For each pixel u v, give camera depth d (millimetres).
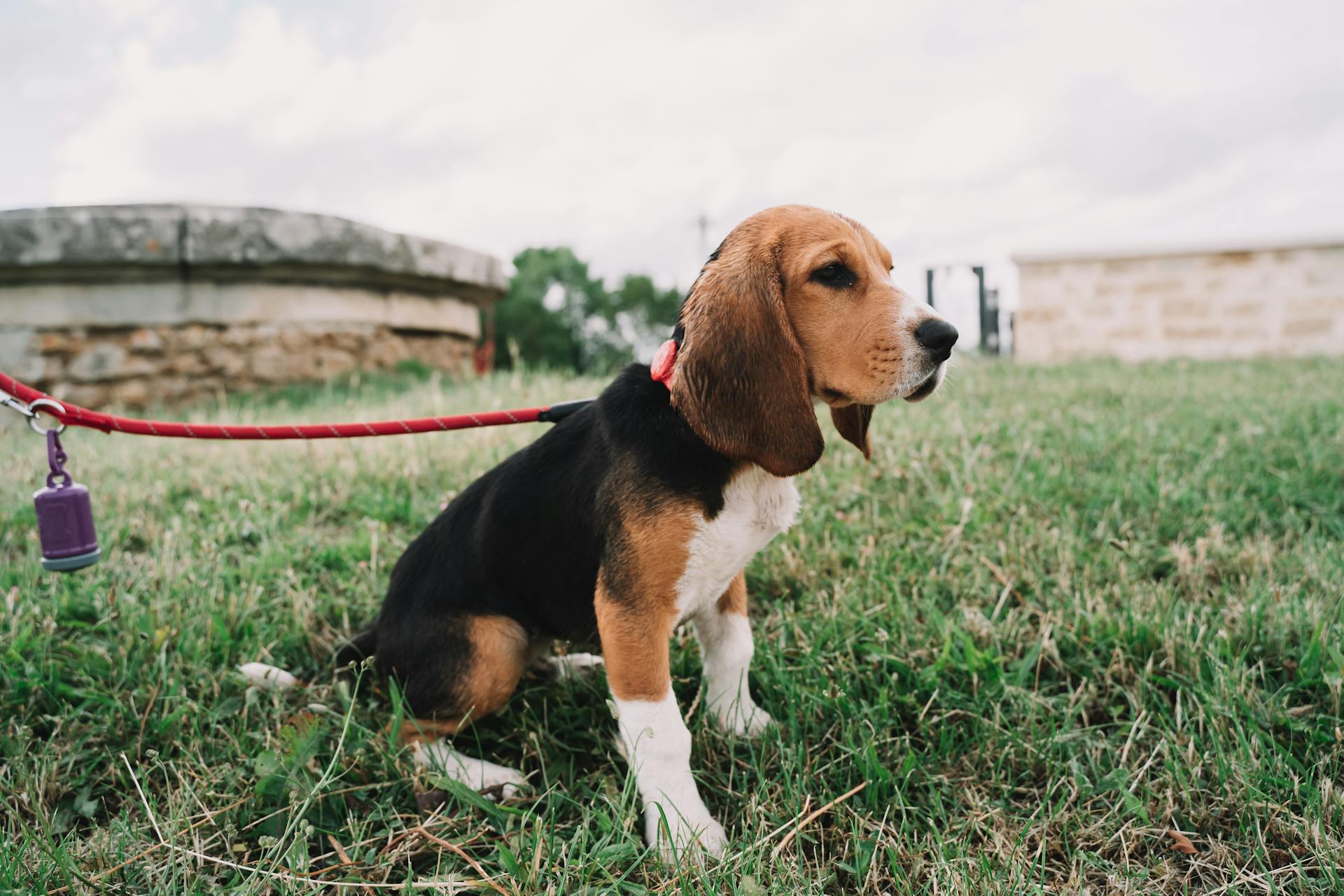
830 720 813
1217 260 4441
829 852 694
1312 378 2629
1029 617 947
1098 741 774
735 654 818
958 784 743
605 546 740
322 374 2723
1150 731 782
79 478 1484
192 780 748
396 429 814
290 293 2645
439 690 798
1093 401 2131
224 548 1197
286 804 726
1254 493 1274
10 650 867
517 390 2189
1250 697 784
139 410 2455
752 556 772
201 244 2428
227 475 1484
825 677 838
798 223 749
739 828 718
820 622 933
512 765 814
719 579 758
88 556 770
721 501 728
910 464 1346
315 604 1014
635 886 634
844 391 730
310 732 757
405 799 755
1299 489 1268
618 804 698
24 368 2402
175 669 868
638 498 724
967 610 933
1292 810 688
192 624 941
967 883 622
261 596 1039
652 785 703
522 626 825
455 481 1414
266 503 1332
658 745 705
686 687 894
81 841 693
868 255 757
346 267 2699
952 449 1445
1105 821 688
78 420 763
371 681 890
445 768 766
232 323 2555
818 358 735
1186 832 679
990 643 896
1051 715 790
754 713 825
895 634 901
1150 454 1465
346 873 662
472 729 842
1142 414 1887
